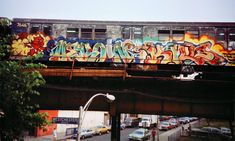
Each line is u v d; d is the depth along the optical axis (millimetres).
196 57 21234
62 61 22266
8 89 10570
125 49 21672
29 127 11227
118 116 24344
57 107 23641
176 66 22625
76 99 23266
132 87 23203
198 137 35156
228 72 21875
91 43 21922
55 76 22156
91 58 21703
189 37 21484
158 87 23156
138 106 23172
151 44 21594
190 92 23000
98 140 33719
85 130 36188
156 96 22109
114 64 22438
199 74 22969
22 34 22109
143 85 23234
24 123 11031
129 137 33906
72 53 21844
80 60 21734
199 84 22016
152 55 21469
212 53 21172
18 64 11422
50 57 21859
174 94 23141
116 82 23188
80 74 21375
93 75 21297
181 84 22438
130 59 21516
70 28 22234
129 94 23109
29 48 21969
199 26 21531
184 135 36094
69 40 22000
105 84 23391
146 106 23156
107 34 21969
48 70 21453
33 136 33500
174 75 23109
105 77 22266
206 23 21484
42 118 11156
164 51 21469
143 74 23281
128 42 21750
